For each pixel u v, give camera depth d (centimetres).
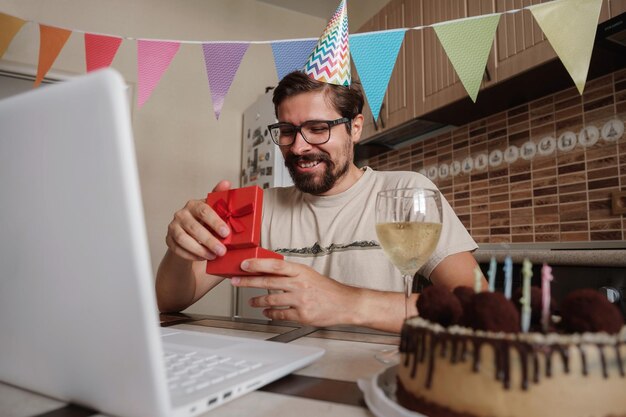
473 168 209
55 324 33
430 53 200
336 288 74
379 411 34
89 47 112
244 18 296
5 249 34
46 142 30
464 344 32
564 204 169
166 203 263
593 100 162
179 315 98
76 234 30
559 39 77
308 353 50
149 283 28
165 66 111
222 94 110
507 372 30
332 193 128
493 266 40
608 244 152
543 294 35
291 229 131
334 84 108
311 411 36
